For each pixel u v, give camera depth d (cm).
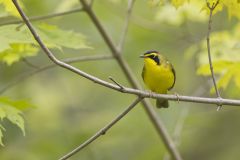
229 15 792
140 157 1534
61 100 1617
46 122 1536
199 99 770
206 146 1659
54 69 1681
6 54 962
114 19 1644
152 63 948
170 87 980
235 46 1105
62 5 1216
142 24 1456
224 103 766
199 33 1545
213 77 770
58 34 898
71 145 1493
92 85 1694
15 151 1450
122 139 1562
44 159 1451
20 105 876
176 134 1229
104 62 1669
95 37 1655
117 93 1691
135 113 1603
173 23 1227
